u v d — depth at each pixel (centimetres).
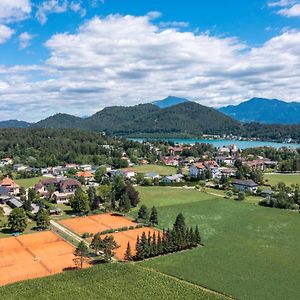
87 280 7888
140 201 16125
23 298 7119
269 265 8875
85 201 14212
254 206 15112
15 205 14650
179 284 7712
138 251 9375
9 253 9856
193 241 10200
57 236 11344
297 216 13562
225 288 7631
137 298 7119
